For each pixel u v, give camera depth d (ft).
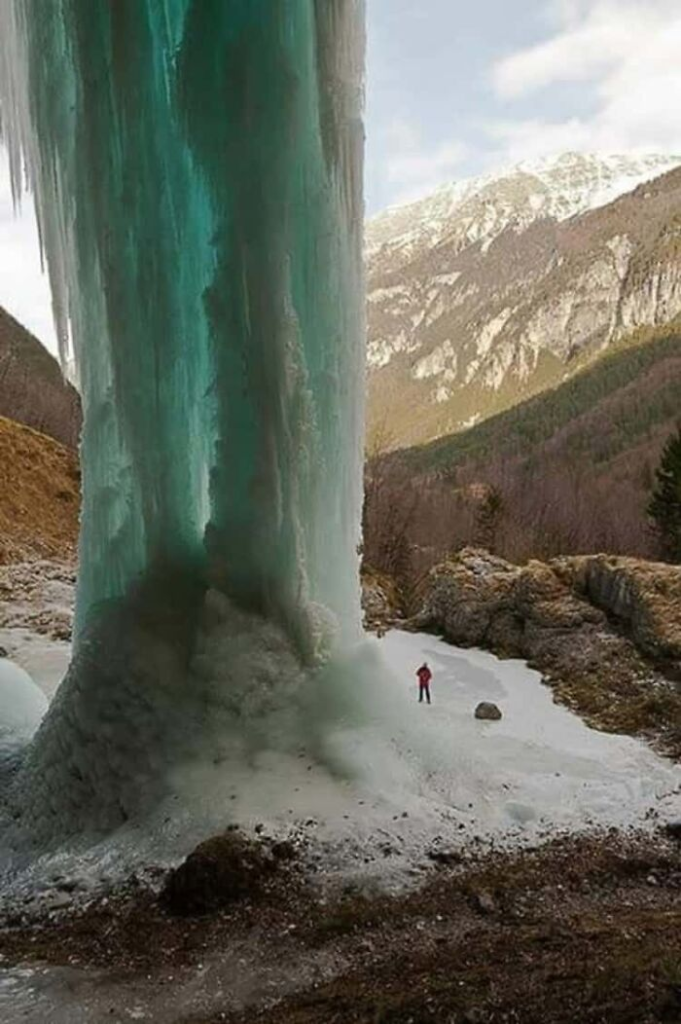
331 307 30.78
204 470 30.55
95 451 31.30
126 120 27.91
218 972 20.13
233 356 28.48
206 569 30.07
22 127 31.19
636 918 21.63
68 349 31.81
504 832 26.45
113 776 27.73
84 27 27.66
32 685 40.32
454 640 53.16
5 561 69.72
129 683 28.60
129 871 24.39
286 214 28.48
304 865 23.93
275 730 28.73
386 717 30.25
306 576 30.83
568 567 53.42
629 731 36.65
